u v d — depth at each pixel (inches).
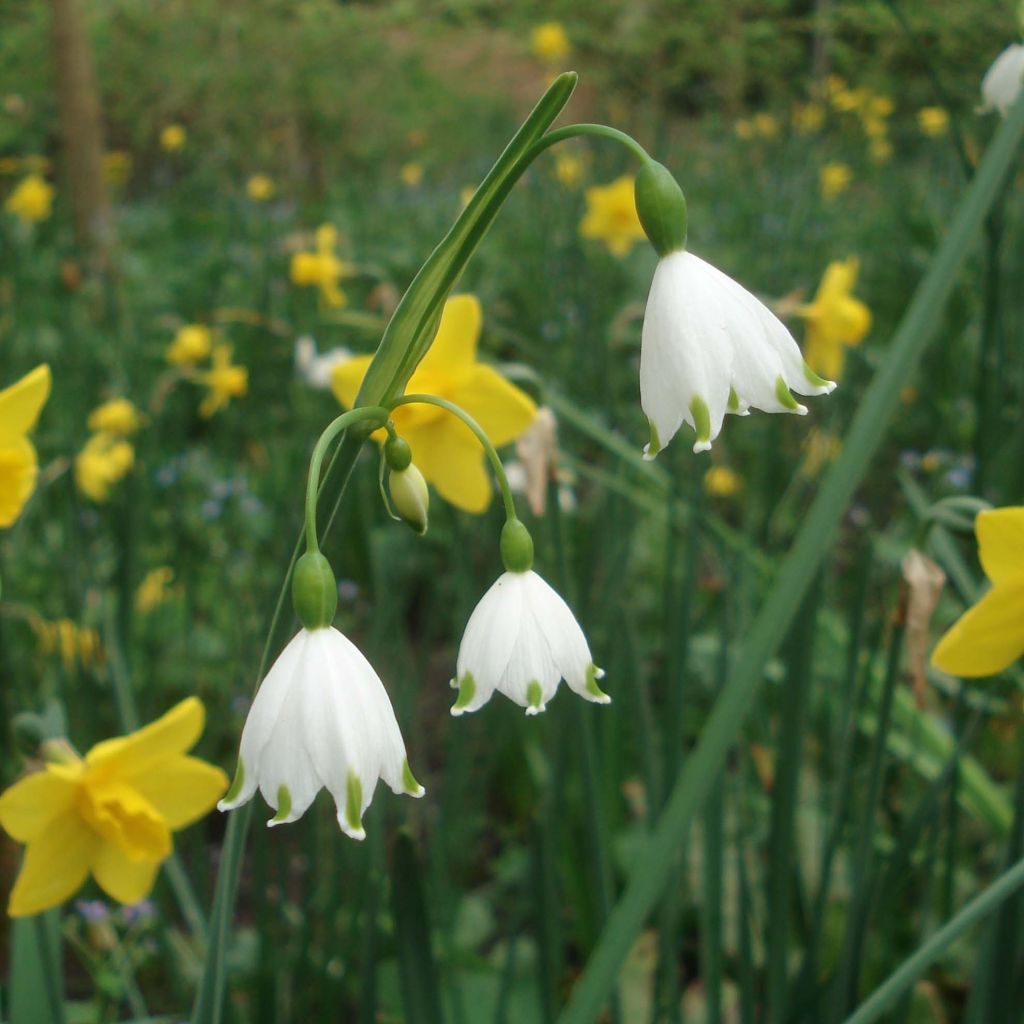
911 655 12.4
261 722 9.3
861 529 29.1
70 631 19.4
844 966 13.5
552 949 14.4
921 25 34.6
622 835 19.3
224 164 70.0
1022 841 12.6
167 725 12.4
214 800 13.0
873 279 47.4
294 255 45.4
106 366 36.7
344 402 13.9
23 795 12.1
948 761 13.5
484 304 39.4
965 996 17.6
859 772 18.7
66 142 64.6
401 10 97.0
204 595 26.9
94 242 55.4
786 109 51.4
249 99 90.4
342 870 15.5
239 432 34.8
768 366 9.5
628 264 46.2
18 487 12.2
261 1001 14.6
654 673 24.4
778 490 26.9
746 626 18.4
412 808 18.4
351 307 46.4
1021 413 22.8
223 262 51.8
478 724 20.1
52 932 12.5
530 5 78.1
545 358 27.6
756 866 18.3
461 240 9.8
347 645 9.4
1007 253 32.3
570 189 43.8
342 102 94.2
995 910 12.6
